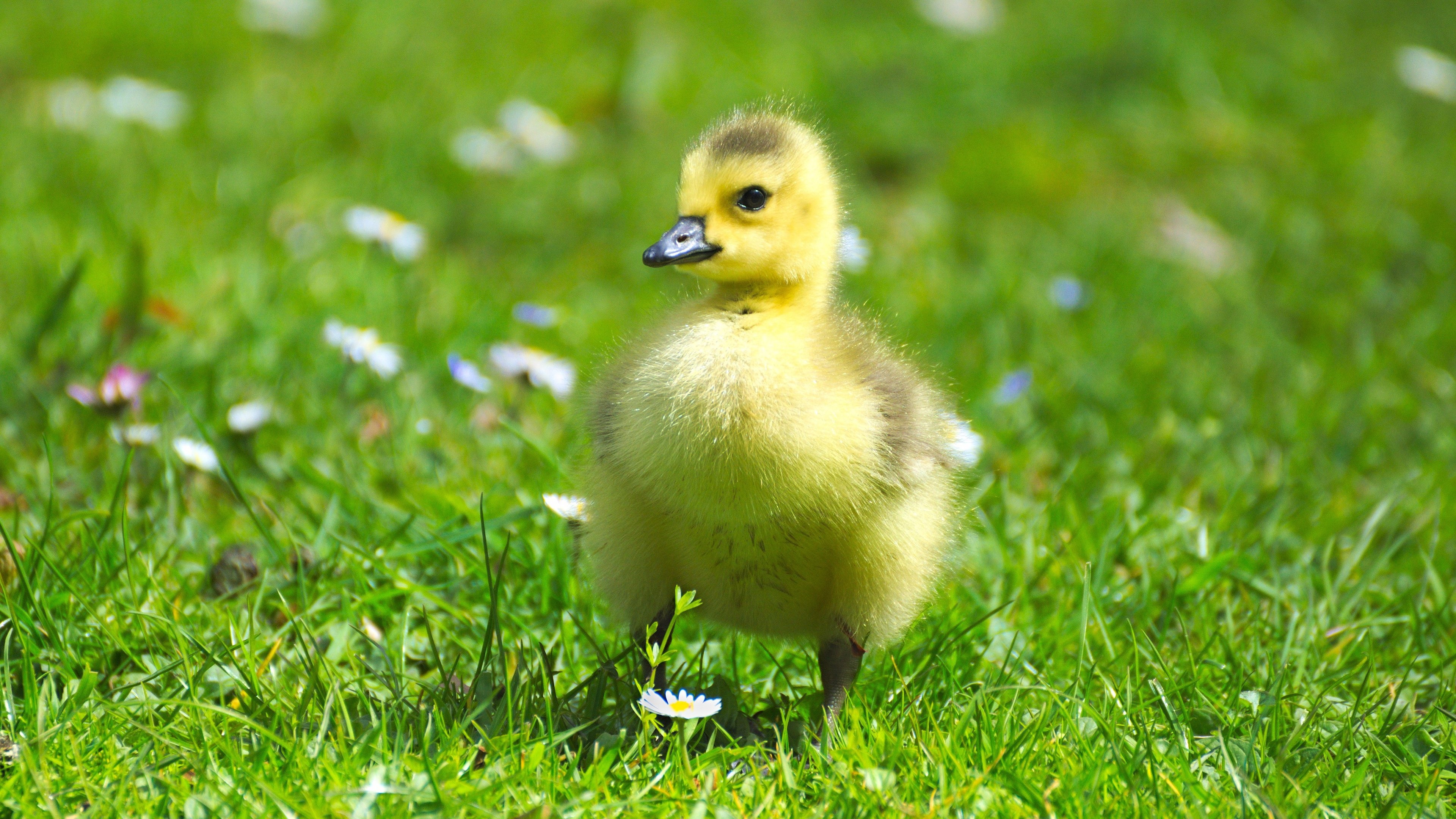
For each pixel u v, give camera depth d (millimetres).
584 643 8531
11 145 16125
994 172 18578
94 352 11484
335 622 8156
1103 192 18688
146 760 6609
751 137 7848
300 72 19312
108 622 7871
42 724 6652
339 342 11227
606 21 21578
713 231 7703
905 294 15078
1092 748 7031
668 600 7797
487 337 13055
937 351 13641
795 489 7086
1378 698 8102
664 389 7238
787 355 7301
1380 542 10609
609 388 7848
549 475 10430
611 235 16469
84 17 19594
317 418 11203
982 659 8312
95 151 16109
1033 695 7887
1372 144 20094
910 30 22281
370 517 9648
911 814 6340
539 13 21703
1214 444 11906
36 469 10023
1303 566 9758
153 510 9656
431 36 20766
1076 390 12797
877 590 7465
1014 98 20656
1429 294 16312
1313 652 8570
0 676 7145
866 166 18922
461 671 8141
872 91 20375
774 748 7570
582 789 6570
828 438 7086
